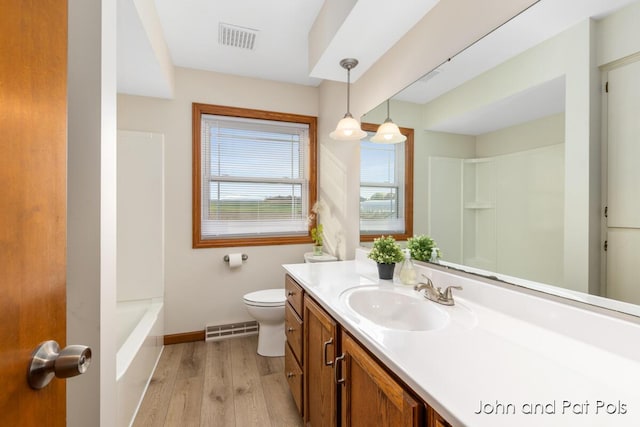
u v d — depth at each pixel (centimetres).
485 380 66
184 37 213
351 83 226
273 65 257
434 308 116
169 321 254
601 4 82
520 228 105
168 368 214
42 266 50
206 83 265
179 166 257
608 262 81
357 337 95
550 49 94
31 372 46
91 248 101
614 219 80
